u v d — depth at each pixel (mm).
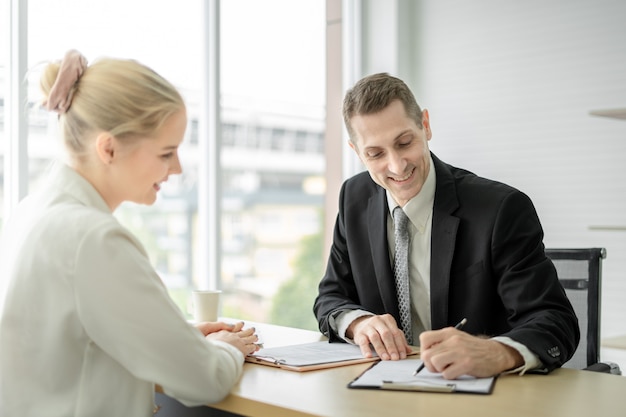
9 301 1271
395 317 1928
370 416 1122
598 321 2146
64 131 1356
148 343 1219
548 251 2273
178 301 3609
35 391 1263
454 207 1839
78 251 1222
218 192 3719
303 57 4254
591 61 3867
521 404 1193
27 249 1276
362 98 1803
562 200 3982
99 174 1347
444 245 1828
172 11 3488
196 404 1301
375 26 4625
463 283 1816
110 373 1274
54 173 1376
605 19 3812
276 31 4070
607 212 3812
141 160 1337
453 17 4410
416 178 1835
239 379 1389
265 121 4027
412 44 4598
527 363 1412
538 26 4059
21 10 2803
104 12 3162
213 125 3686
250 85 3924
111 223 1253
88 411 1255
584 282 2180
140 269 1246
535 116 4078
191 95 3619
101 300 1208
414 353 1624
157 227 3512
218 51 3678
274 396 1253
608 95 3811
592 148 3865
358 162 4641
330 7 4441
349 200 2082
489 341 1421
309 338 1870
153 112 1312
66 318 1226
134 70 1324
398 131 1777
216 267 3723
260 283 4023
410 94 1823
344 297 2021
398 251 1923
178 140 1377
